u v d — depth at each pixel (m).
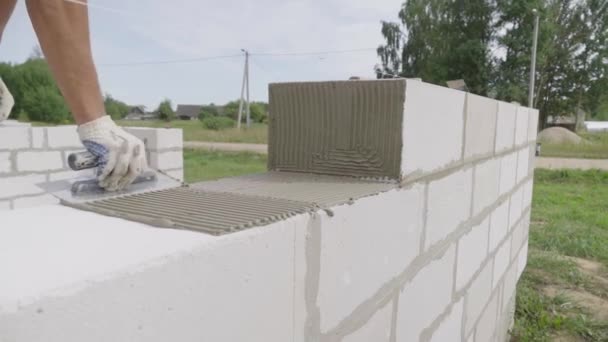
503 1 20.59
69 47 0.94
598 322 3.70
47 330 0.45
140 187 1.09
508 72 20.97
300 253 0.86
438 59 22.86
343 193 1.11
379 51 27.45
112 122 1.03
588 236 5.98
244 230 0.72
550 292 4.36
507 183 2.79
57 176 3.51
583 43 23.84
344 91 1.35
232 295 0.69
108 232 0.68
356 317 1.10
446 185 1.66
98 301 0.50
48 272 0.50
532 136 3.64
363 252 1.10
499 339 3.12
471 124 1.88
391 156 1.28
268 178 1.36
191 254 0.61
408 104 1.26
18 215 0.79
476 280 2.25
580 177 11.22
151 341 0.56
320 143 1.42
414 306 1.48
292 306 0.85
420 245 1.47
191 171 11.27
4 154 3.21
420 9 24.39
